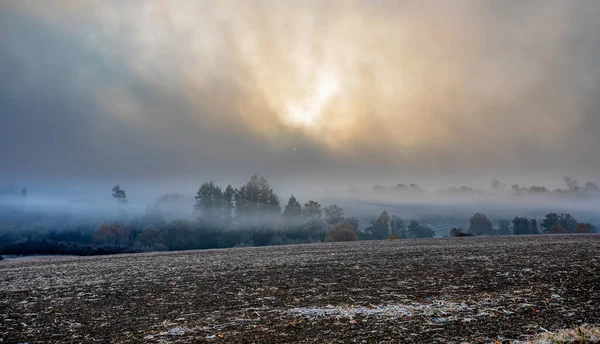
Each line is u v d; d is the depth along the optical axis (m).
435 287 16.84
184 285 19.00
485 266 22.06
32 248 60.84
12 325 13.14
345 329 11.62
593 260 23.28
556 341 9.66
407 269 21.78
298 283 18.59
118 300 16.30
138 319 13.39
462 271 20.62
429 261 24.66
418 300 14.67
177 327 12.33
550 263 22.56
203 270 23.78
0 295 18.22
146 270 24.80
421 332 11.19
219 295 16.55
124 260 31.95
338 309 13.77
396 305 14.05
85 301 16.33
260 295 16.31
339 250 33.84
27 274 25.25
